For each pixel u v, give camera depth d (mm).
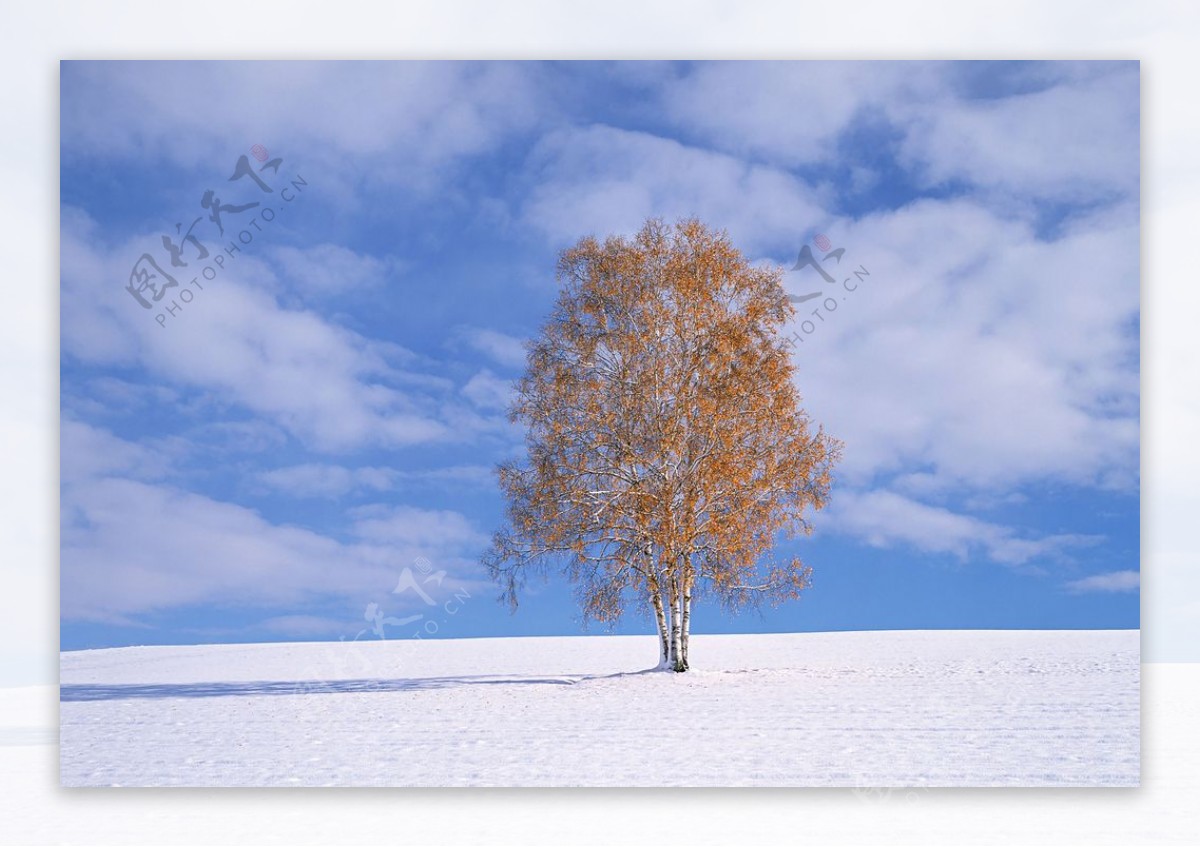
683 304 20906
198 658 30594
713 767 14453
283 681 25797
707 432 20734
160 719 19516
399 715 19016
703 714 18141
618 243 21203
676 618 22594
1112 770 14352
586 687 21750
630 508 20969
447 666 28172
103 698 22844
